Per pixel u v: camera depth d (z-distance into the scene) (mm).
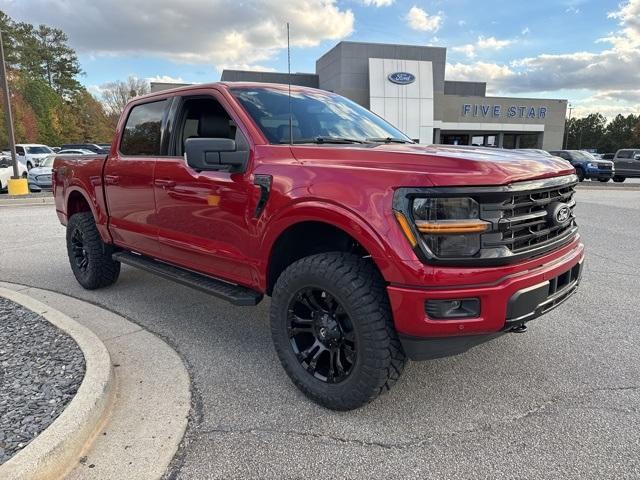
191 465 2346
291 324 2979
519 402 2902
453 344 2467
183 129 3791
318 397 2842
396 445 2498
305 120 3516
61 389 2816
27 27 68812
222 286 3502
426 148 2977
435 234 2332
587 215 10977
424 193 2330
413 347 2484
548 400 2916
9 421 2488
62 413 2504
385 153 2682
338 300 2635
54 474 2234
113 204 4480
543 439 2529
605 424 2658
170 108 3922
